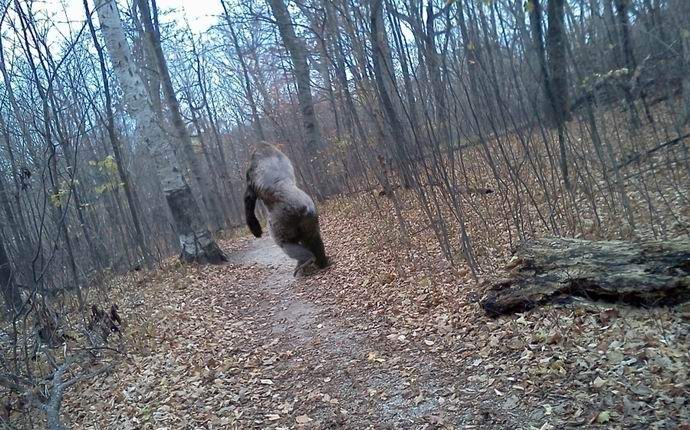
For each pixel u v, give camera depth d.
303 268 8.84
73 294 8.29
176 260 11.63
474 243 6.98
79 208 8.09
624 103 6.62
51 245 7.45
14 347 5.04
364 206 12.08
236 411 4.57
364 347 5.37
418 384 4.35
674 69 5.56
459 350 4.65
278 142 18.56
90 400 5.24
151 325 7.05
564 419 3.34
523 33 5.39
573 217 6.18
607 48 5.51
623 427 3.10
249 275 9.77
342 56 7.01
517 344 4.35
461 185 8.40
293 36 14.67
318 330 6.21
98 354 6.29
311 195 16.80
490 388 3.95
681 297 4.07
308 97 16.22
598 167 7.06
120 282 10.48
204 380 5.25
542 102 6.12
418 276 6.72
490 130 6.67
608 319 4.22
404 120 6.48
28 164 6.77
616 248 4.66
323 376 4.97
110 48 10.65
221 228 19.66
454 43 5.81
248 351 5.98
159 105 19.22
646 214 6.22
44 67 5.50
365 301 6.63
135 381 5.45
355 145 10.94
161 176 11.10
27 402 5.02
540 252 5.04
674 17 5.08
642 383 3.42
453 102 6.30
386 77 6.34
